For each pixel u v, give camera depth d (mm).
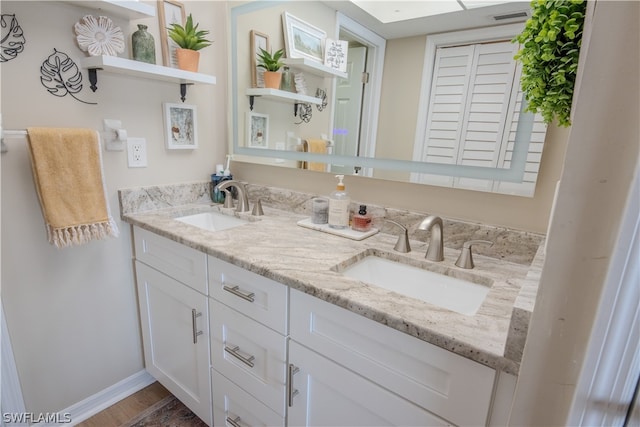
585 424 426
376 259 1089
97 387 1435
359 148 1246
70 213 1113
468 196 1077
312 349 851
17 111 1049
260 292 945
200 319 1173
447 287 968
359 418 798
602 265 368
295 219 1412
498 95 945
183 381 1349
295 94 1401
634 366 418
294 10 1341
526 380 447
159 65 1336
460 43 979
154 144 1429
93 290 1347
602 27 325
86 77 1182
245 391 1079
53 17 1081
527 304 541
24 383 1212
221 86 1638
